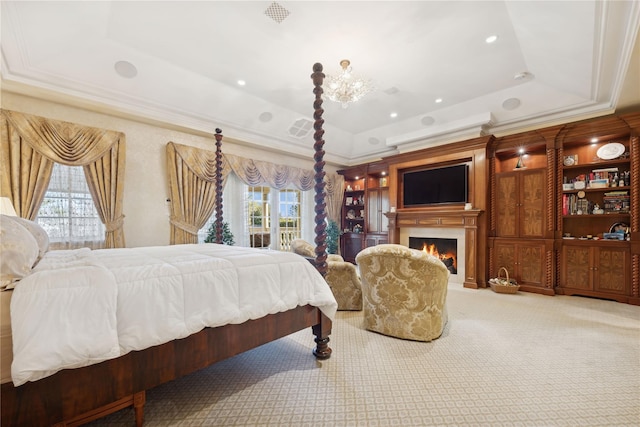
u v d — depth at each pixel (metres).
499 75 3.89
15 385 1.05
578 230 4.31
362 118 5.48
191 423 1.52
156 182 4.25
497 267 4.71
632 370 2.05
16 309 1.11
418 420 1.54
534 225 4.39
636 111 3.85
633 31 2.30
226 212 5.20
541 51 3.20
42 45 2.83
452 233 5.15
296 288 2.12
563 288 4.18
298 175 6.30
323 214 2.42
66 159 3.38
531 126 4.68
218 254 2.16
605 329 2.84
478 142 4.77
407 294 2.58
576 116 4.23
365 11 2.77
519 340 2.58
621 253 3.77
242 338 1.83
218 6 2.69
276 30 3.03
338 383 1.91
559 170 4.21
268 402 1.71
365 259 2.75
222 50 3.35
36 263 1.49
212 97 4.23
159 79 3.68
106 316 1.25
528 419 1.54
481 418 1.55
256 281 1.89
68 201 3.52
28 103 3.26
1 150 3.00
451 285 4.92
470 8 2.73
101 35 3.01
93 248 3.66
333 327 2.94
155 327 1.42
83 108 3.59
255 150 5.63
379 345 2.50
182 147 4.43
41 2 2.42
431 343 2.53
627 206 3.85
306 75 3.93
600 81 3.36
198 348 1.63
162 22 2.88
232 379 1.97
